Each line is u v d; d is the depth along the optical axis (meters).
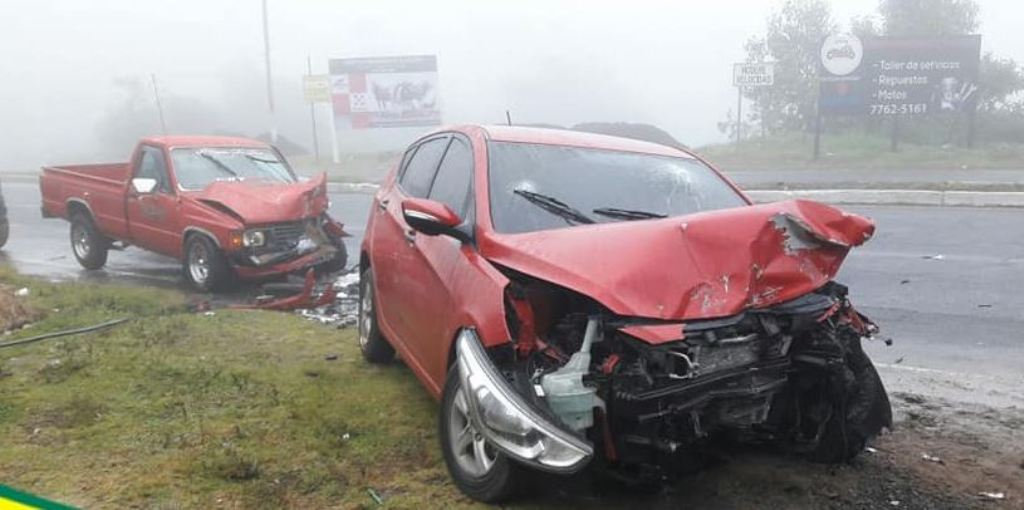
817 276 3.88
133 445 4.57
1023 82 28.92
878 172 21.34
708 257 3.68
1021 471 4.36
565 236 4.00
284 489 4.09
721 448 4.39
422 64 33.84
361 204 19.61
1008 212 14.44
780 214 3.81
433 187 5.41
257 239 9.27
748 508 3.98
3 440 4.61
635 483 3.88
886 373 6.11
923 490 4.15
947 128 27.58
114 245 11.54
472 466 4.06
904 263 10.14
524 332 3.75
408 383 5.72
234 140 11.13
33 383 5.57
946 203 15.85
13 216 18.78
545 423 3.50
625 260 3.65
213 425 4.88
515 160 4.88
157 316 7.74
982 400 5.48
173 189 9.94
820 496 4.09
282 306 8.33
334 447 4.61
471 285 4.05
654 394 3.50
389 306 5.59
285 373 5.93
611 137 5.57
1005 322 7.43
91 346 6.40
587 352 3.61
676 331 3.46
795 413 4.20
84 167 12.23
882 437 4.82
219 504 3.93
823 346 3.95
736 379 3.69
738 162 25.52
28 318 7.50
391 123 34.03
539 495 3.99
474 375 3.71
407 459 4.47
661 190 4.94
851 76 24.17
